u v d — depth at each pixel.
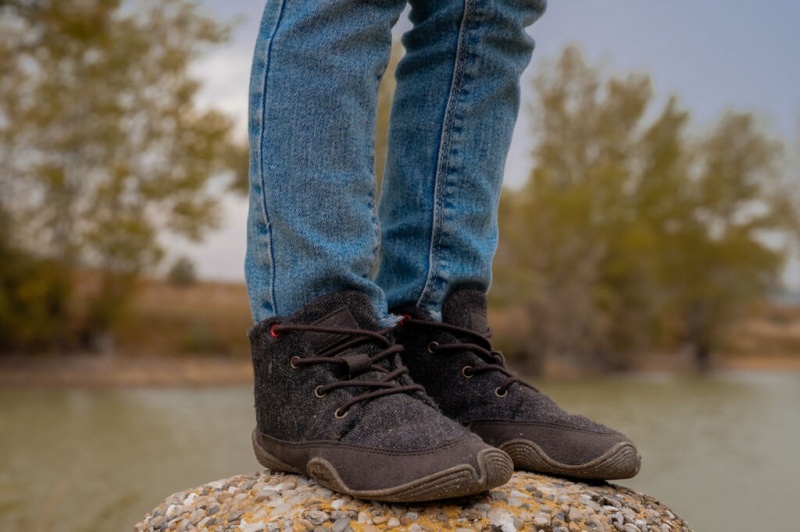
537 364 13.59
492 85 0.92
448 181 0.91
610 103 17.66
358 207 0.80
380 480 0.72
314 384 0.80
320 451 0.77
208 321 12.89
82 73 10.45
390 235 0.93
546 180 14.66
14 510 2.66
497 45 0.92
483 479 0.70
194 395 8.27
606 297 14.04
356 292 0.80
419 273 0.90
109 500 2.89
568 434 0.86
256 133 0.82
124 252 10.58
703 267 17.11
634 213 16.67
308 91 0.79
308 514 0.75
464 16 0.89
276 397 0.82
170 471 3.63
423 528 0.72
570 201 13.96
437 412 0.78
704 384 11.30
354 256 0.79
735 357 17.38
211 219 11.18
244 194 11.44
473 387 0.90
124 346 11.57
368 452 0.74
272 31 0.82
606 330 14.41
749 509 3.29
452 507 0.76
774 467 4.34
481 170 0.92
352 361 0.79
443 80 0.91
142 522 0.89
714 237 17.42
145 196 10.71
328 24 0.80
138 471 3.62
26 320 10.27
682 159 18.36
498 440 0.89
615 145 17.66
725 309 16.80
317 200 0.78
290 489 0.83
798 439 5.52
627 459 0.84
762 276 17.12
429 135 0.91
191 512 0.85
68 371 9.77
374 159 0.84
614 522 0.80
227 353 12.01
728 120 18.47
